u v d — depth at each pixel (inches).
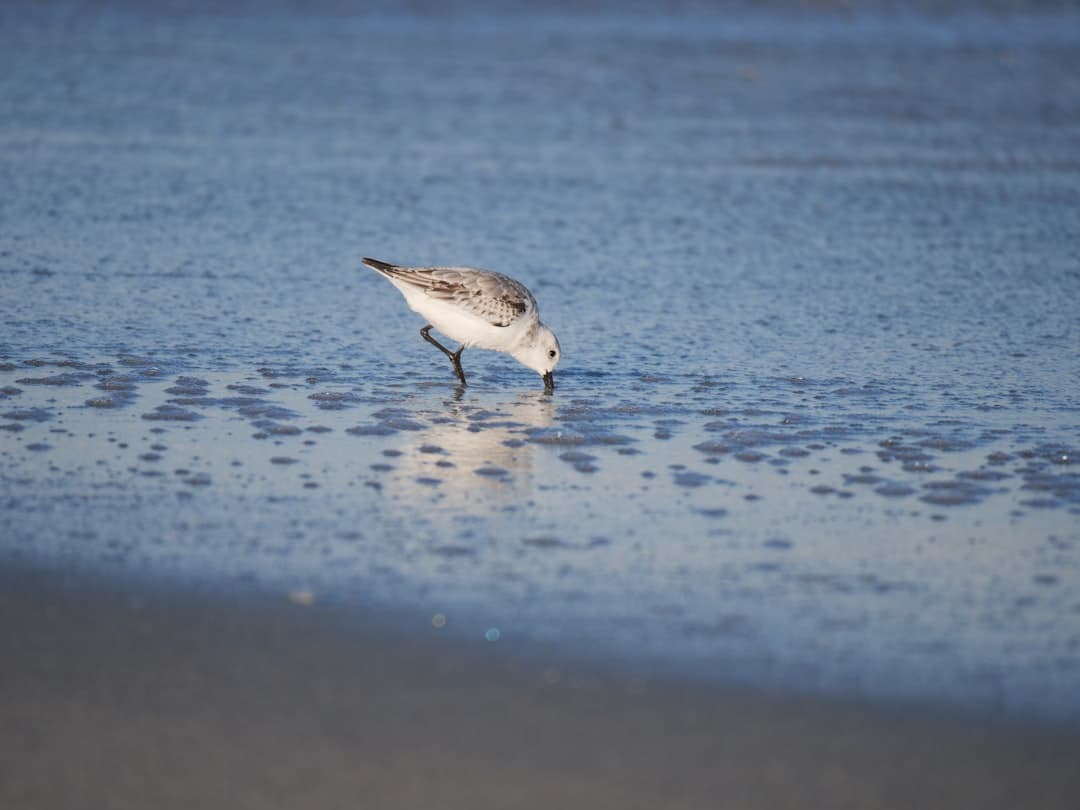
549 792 266.2
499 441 482.9
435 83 1263.5
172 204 839.7
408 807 260.2
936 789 269.4
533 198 899.4
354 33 1505.9
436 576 362.3
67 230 768.9
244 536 385.4
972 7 1770.4
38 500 406.9
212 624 331.0
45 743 277.6
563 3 1707.7
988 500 428.5
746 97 1256.2
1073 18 1739.7
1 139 989.8
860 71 1393.9
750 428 499.5
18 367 543.2
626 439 486.9
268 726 286.7
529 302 546.3
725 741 285.0
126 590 347.9
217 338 601.0
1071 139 1128.8
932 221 873.5
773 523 406.3
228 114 1111.0
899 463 463.2
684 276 735.7
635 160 1016.9
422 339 621.0
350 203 865.5
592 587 357.7
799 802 264.5
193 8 1611.7
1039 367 585.3
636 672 312.7
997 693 305.1
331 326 631.8
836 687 307.0
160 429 479.2
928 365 587.2
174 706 293.1
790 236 828.6
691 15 1679.4
